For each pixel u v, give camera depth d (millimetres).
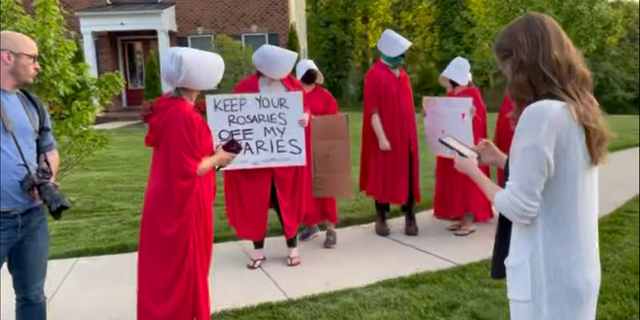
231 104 4184
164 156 2777
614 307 3631
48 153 2725
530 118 1877
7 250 2662
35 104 2695
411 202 5277
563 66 1887
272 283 4156
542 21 1925
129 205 4688
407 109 5055
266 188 4402
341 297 3830
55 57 3287
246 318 3516
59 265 4477
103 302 3834
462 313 3549
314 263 4590
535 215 1930
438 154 5184
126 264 4504
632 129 11508
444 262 4562
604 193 6953
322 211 4938
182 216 2785
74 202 4688
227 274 4348
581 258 1946
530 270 1968
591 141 1911
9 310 3770
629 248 4809
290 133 4316
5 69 2529
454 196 5266
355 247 5000
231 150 2967
